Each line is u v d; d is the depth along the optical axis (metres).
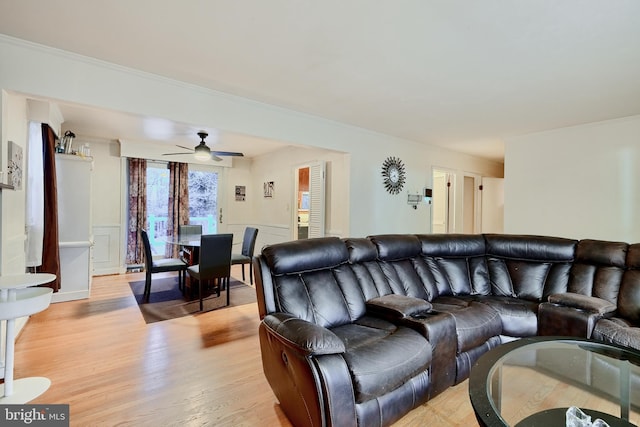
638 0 1.70
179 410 1.85
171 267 4.19
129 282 4.89
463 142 5.32
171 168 6.09
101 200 5.37
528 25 1.95
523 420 1.47
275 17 1.91
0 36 2.15
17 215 2.81
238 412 1.84
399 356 1.72
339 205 4.71
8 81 2.19
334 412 1.44
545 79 2.74
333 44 2.22
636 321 2.26
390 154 4.98
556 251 2.94
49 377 2.16
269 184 6.53
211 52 2.36
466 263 3.22
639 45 2.16
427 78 2.76
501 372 1.69
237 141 5.39
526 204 4.63
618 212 3.82
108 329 3.03
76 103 2.45
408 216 5.28
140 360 2.43
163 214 6.05
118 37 2.17
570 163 4.21
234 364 2.40
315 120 3.98
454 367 2.09
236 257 4.77
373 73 2.68
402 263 2.90
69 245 3.90
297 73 2.70
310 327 1.60
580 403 1.83
